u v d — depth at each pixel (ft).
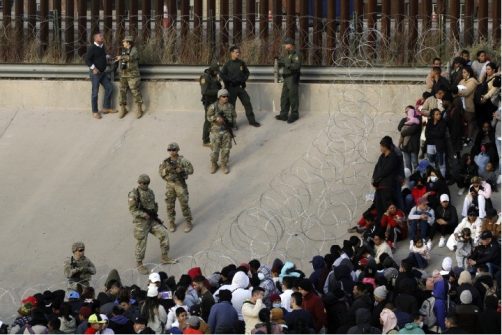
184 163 150.10
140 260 144.97
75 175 161.99
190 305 122.01
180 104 172.76
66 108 175.01
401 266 127.54
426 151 151.64
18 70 175.73
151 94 173.17
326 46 175.73
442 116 150.20
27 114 173.99
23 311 122.01
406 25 174.09
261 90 170.81
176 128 169.27
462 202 148.77
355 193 153.79
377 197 144.36
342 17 175.22
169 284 127.44
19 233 152.87
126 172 161.89
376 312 118.62
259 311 113.70
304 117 168.76
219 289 122.42
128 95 172.86
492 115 153.69
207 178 159.12
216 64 163.53
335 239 146.61
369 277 127.95
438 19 173.58
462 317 113.19
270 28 178.29
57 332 115.75
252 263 129.08
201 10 178.50
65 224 153.99
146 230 144.77
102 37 171.42
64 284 143.95
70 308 119.65
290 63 166.40
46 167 163.73
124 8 180.55
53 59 179.01
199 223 152.35
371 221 146.30
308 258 144.36
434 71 155.74
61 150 166.71
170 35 177.78
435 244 143.13
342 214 150.61
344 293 123.54
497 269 131.64
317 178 157.17
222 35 177.78
